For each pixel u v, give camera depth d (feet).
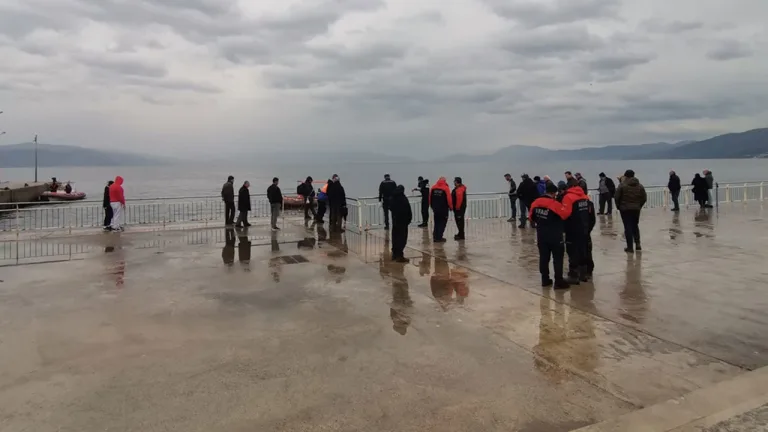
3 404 13.61
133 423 12.55
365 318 21.11
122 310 22.45
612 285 25.91
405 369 15.78
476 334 18.97
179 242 41.73
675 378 14.85
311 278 28.53
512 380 14.88
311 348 17.69
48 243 41.39
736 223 50.19
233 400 13.74
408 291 25.45
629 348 17.30
